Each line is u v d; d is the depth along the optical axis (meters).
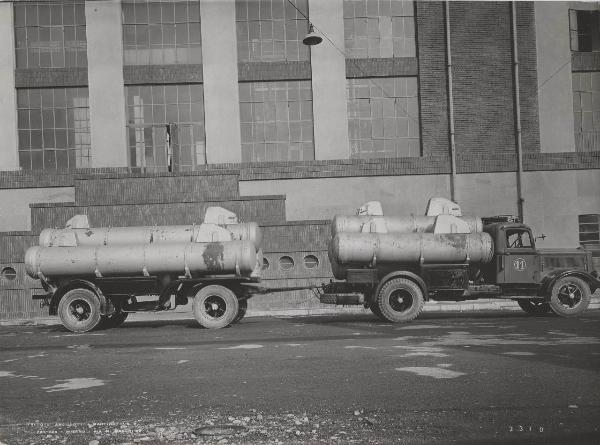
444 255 14.10
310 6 20.84
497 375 7.09
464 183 20.64
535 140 20.94
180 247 14.02
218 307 13.88
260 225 18.94
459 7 21.03
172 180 19.25
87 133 20.55
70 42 20.66
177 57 20.81
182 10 20.89
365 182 20.42
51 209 18.89
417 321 13.77
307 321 14.65
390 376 7.18
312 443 4.83
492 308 17.98
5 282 18.47
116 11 20.50
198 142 20.66
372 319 14.80
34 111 20.48
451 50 20.95
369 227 14.49
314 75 20.69
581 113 21.38
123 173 19.31
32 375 7.97
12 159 20.16
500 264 14.49
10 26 20.36
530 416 5.43
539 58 21.11
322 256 18.97
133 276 14.17
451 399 6.06
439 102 20.86
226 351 9.50
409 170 20.44
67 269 13.95
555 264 14.88
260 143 20.72
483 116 20.88
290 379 7.18
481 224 14.75
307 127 20.83
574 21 21.62
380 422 5.34
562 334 10.66
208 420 5.53
